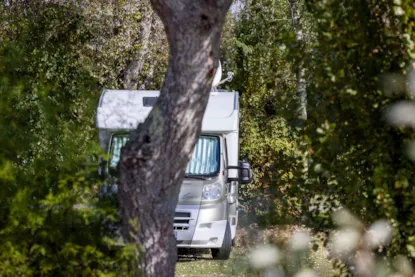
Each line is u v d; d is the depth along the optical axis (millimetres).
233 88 21844
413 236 6133
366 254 6320
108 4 22516
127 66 23875
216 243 13305
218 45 6195
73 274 6176
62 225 6332
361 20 6391
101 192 6570
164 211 6297
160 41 24156
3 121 7367
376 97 6277
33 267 6215
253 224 6984
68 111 7605
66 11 21422
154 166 6176
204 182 13258
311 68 6562
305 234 5902
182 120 6133
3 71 8164
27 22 18953
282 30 6961
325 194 6656
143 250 6273
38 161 6812
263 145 19766
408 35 6105
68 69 17797
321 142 6352
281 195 6945
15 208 6148
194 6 5973
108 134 11742
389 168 6238
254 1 9234
